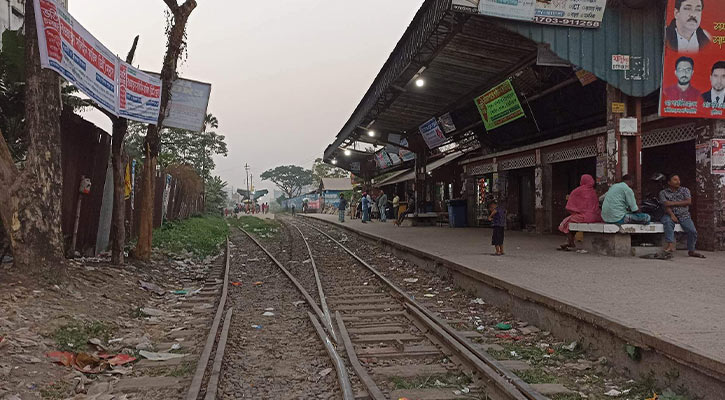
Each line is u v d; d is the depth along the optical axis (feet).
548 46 33.65
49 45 19.47
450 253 35.70
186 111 36.63
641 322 15.25
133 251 36.27
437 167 83.61
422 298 27.99
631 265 27.96
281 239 71.92
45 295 20.17
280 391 14.62
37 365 14.61
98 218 35.94
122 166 32.50
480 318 22.94
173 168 84.53
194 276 36.58
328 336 20.17
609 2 34.27
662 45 34.73
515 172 61.11
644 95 34.50
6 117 30.27
